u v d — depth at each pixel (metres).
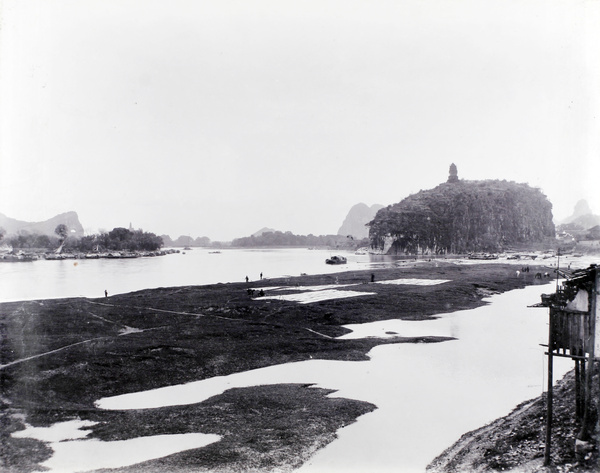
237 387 33.94
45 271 142.12
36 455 22.84
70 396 32.31
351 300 71.69
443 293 79.81
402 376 35.78
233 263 191.75
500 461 21.64
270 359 41.06
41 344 44.69
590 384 20.66
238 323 55.88
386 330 52.97
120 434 25.53
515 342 46.72
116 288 95.69
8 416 28.08
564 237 145.88
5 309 64.19
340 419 27.45
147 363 38.91
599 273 20.09
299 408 29.39
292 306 65.88
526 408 28.30
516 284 96.19
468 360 40.03
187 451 23.36
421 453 23.20
